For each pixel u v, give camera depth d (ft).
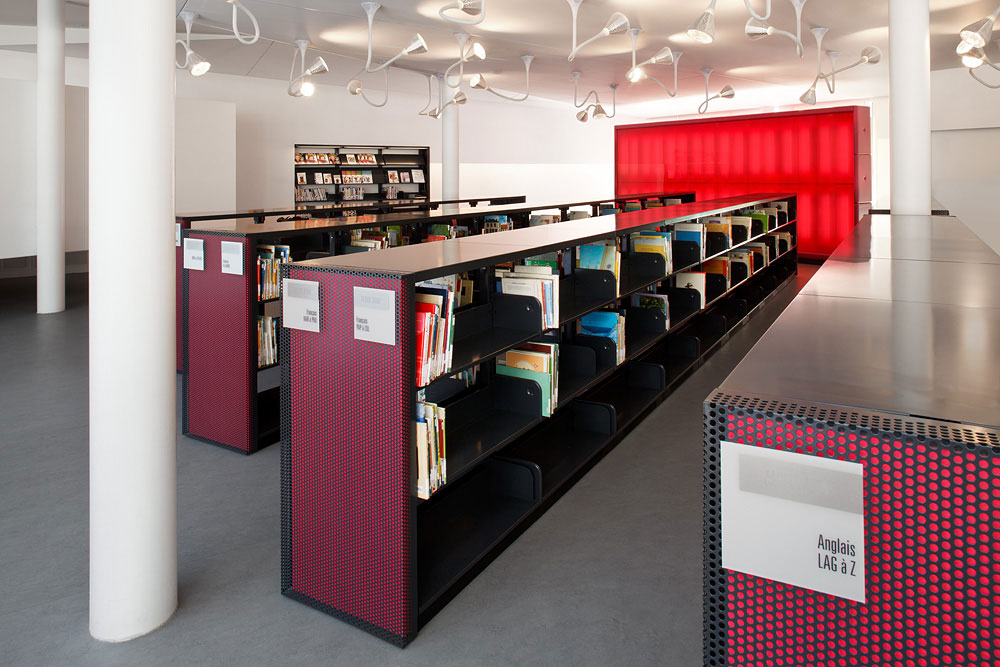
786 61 35.17
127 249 8.02
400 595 8.42
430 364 8.79
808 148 43.83
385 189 47.96
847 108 42.19
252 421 14.56
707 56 33.55
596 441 14.42
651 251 18.39
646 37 28.71
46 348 22.38
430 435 8.79
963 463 3.74
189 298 15.15
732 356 22.36
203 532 11.27
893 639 4.05
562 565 10.29
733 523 4.40
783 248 34.45
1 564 10.09
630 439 15.38
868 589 4.06
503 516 11.17
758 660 4.48
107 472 8.24
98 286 8.05
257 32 19.19
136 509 8.39
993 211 41.34
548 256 15.58
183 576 9.99
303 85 26.37
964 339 6.18
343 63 36.14
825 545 4.14
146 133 8.03
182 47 31.37
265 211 21.50
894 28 19.90
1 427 15.52
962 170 41.86
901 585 3.98
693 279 21.08
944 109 41.63
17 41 30.30
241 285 14.26
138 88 7.93
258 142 40.88
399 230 21.49
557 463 13.34
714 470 4.46
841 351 5.79
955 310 7.50
